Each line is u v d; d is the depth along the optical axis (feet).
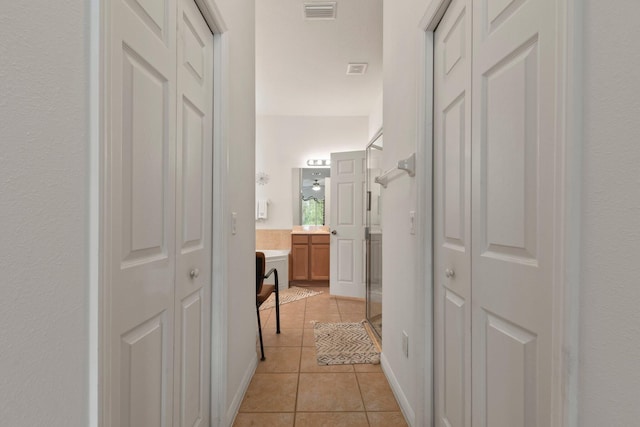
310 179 17.93
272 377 7.31
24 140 1.64
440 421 4.80
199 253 4.58
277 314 10.14
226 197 5.18
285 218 17.92
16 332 1.59
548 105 2.59
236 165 5.92
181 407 4.01
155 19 3.29
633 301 1.69
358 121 17.85
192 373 4.35
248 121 6.94
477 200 3.69
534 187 2.77
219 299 5.06
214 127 5.10
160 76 3.43
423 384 5.08
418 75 5.24
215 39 5.13
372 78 13.24
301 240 16.75
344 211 14.51
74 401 1.96
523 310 2.89
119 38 2.66
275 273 10.18
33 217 1.69
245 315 6.73
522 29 2.90
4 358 1.53
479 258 3.65
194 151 4.39
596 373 1.92
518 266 2.96
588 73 2.00
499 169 3.30
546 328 2.60
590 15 1.98
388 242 7.30
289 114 17.78
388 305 7.30
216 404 5.03
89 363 2.09
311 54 11.31
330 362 8.05
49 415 1.78
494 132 3.39
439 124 4.89
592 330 1.95
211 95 5.04
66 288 1.90
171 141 3.67
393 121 6.91
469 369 3.88
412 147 5.60
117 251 2.68
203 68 4.71
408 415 5.65
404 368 5.98
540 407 2.68
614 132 1.81
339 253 14.62
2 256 1.52
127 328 2.84
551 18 2.53
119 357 2.73
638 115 1.66
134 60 2.93
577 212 2.06
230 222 5.46
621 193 1.76
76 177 1.99
